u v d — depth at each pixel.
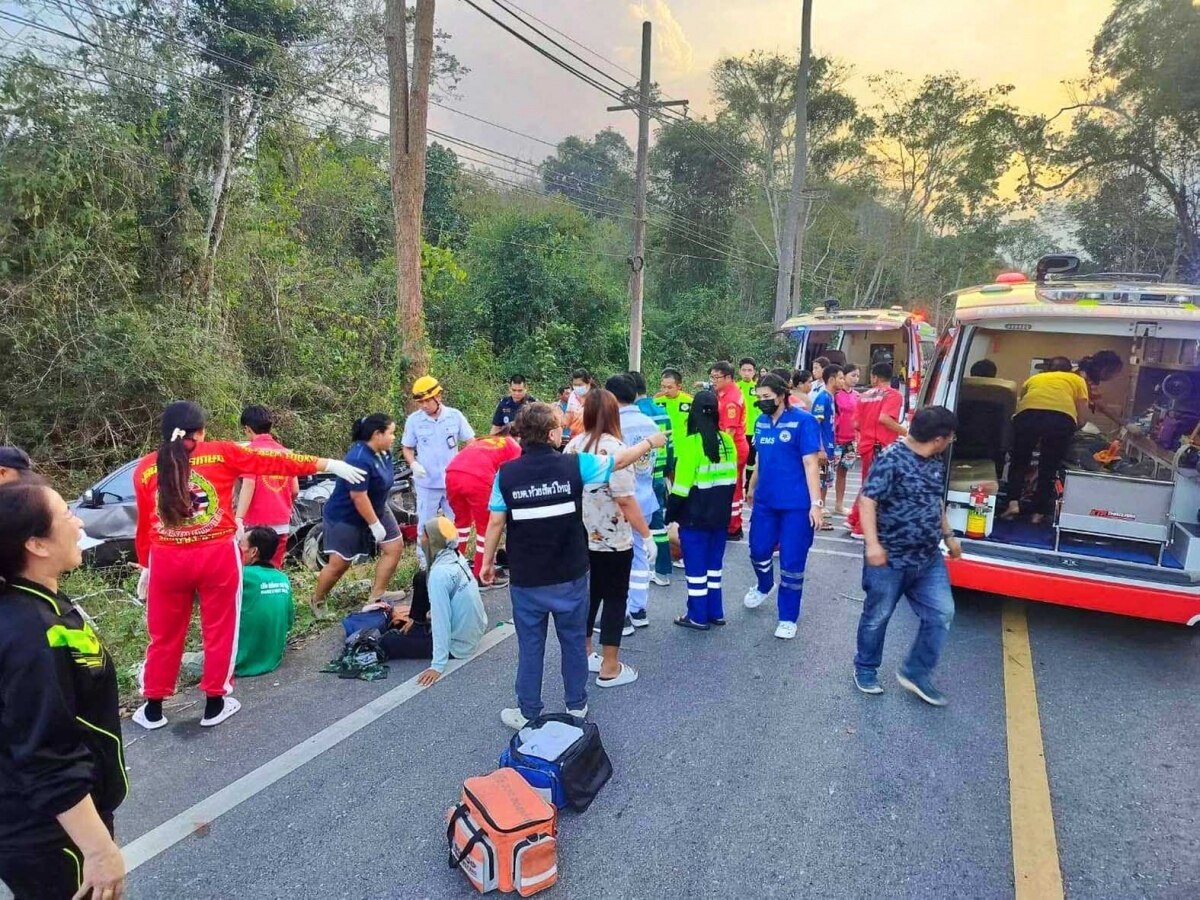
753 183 33.81
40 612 1.72
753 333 29.72
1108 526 4.93
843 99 32.34
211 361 10.42
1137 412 6.81
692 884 2.71
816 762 3.49
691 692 4.22
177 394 9.91
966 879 2.72
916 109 31.98
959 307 5.36
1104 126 23.52
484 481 5.84
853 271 41.22
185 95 11.17
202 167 11.52
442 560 4.62
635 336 17.55
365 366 13.11
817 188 33.88
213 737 3.78
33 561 1.76
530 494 3.51
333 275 14.51
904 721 3.88
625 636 5.07
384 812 3.14
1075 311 4.72
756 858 2.84
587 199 33.72
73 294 9.24
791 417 4.94
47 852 1.73
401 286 9.83
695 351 27.23
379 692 4.28
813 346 13.80
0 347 8.92
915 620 5.39
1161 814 3.10
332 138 14.99
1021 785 3.31
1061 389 5.77
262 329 12.56
